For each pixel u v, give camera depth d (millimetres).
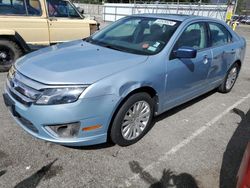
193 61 3877
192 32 3969
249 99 5270
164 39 3604
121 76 2879
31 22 6070
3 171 2672
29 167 2758
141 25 4016
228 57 4898
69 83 2633
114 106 2840
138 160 3008
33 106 2664
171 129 3775
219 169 2977
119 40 3879
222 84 5270
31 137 3279
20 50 6016
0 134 3303
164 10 25422
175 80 3613
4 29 5676
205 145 3441
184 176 2812
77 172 2742
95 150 3119
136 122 3254
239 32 22969
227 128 3961
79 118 2684
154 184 2662
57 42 6668
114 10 29484
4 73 5875
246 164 2008
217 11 21156
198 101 4961
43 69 2867
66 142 2744
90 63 3012
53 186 2533
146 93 3238
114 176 2727
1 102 4219
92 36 4289
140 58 3260
